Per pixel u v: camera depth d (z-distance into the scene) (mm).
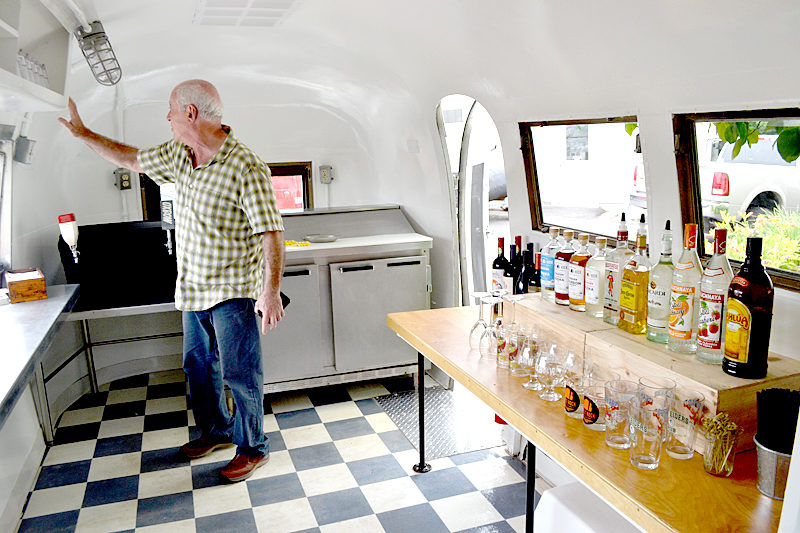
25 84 2166
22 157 3377
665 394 1724
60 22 2701
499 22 2592
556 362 2150
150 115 4938
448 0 2635
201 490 3150
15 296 3148
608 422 1800
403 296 4340
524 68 2803
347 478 3230
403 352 4410
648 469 1658
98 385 4648
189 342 3277
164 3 3023
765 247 2084
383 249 4270
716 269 1875
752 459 1703
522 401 2105
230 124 5293
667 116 2227
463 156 4301
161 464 3424
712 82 1970
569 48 2422
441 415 3984
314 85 5070
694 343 1999
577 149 3068
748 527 1397
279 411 4102
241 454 3299
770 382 1729
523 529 2760
